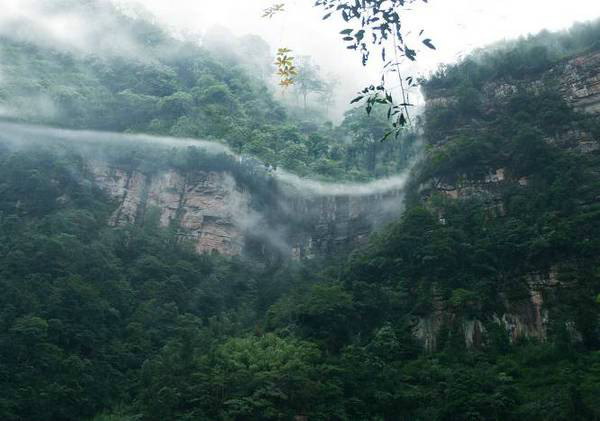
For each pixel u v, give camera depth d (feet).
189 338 151.43
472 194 181.57
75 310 153.89
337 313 155.12
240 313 189.06
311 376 131.64
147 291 178.50
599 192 160.25
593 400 109.81
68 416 131.95
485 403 115.34
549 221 157.17
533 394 118.32
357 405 126.11
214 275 200.54
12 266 160.66
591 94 195.52
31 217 195.21
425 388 128.77
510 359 134.92
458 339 143.64
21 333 138.82
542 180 172.45
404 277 162.91
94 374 142.72
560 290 146.10
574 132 184.55
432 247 160.45
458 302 146.72
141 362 154.81
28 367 133.69
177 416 123.75
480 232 166.91
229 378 131.03
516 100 200.34
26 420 126.31
